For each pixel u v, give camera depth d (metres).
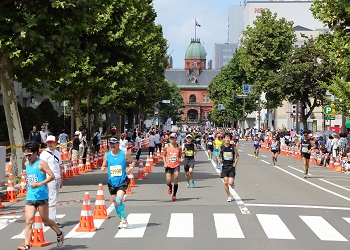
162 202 17.11
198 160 41.44
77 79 32.06
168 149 17.83
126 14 31.16
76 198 18.34
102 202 14.05
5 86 23.08
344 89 27.86
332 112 39.03
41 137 33.44
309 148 27.42
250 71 70.44
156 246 10.63
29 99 59.50
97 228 12.66
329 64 51.53
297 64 52.31
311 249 10.49
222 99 102.00
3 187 18.97
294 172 31.00
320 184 24.28
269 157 47.34
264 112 111.38
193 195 18.98
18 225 13.51
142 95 61.16
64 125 59.16
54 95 36.78
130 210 15.38
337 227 13.06
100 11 22.53
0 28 19.97
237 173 29.44
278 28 69.56
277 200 17.91
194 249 10.35
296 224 13.30
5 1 19.98
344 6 22.19
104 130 72.56
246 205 16.42
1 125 43.22
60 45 20.84
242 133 99.12
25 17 19.80
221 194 19.33
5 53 20.25
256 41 69.75
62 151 38.41
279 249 10.41
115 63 31.86
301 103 54.44
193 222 13.38
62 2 20.17
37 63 21.88
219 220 13.66
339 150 35.34
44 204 10.34
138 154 36.59
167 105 124.12
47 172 10.30
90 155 32.66
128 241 11.16
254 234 11.92
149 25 54.62
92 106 54.50
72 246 10.76
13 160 23.47
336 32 23.73
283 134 58.72
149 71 55.81
